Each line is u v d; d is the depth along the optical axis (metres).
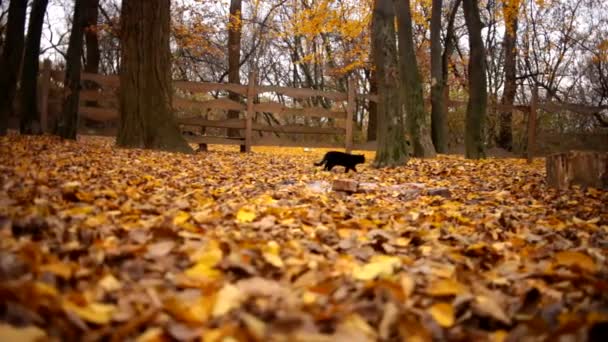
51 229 3.03
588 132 15.98
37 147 9.38
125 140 11.45
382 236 3.77
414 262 3.19
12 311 1.63
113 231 3.24
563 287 2.68
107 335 1.72
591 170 7.93
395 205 5.91
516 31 27.53
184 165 9.09
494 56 31.70
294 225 4.02
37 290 1.78
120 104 11.62
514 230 4.60
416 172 10.40
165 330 1.72
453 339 1.95
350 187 6.90
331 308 1.97
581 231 4.61
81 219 3.51
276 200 5.65
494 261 3.41
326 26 26.52
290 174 9.43
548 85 30.33
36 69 13.72
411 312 2.08
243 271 2.52
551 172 8.64
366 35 27.00
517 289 2.66
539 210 6.04
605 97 25.94
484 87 14.74
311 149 16.69
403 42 15.09
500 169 11.61
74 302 1.84
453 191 7.68
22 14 12.59
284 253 3.00
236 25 23.81
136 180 6.34
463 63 31.23
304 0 27.62
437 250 3.53
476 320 2.21
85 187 5.17
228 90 14.95
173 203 4.71
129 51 11.46
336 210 5.07
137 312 1.90
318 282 2.40
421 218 4.91
